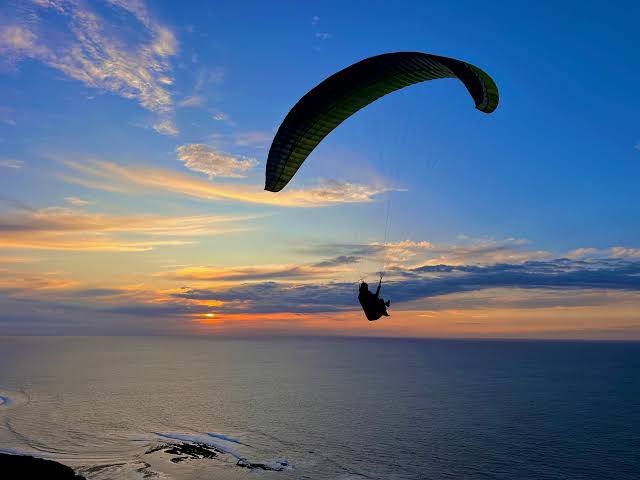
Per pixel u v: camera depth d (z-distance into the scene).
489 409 123.69
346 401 136.00
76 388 160.75
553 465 72.75
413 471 68.88
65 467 36.22
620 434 93.62
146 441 82.81
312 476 65.06
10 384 171.88
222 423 100.94
